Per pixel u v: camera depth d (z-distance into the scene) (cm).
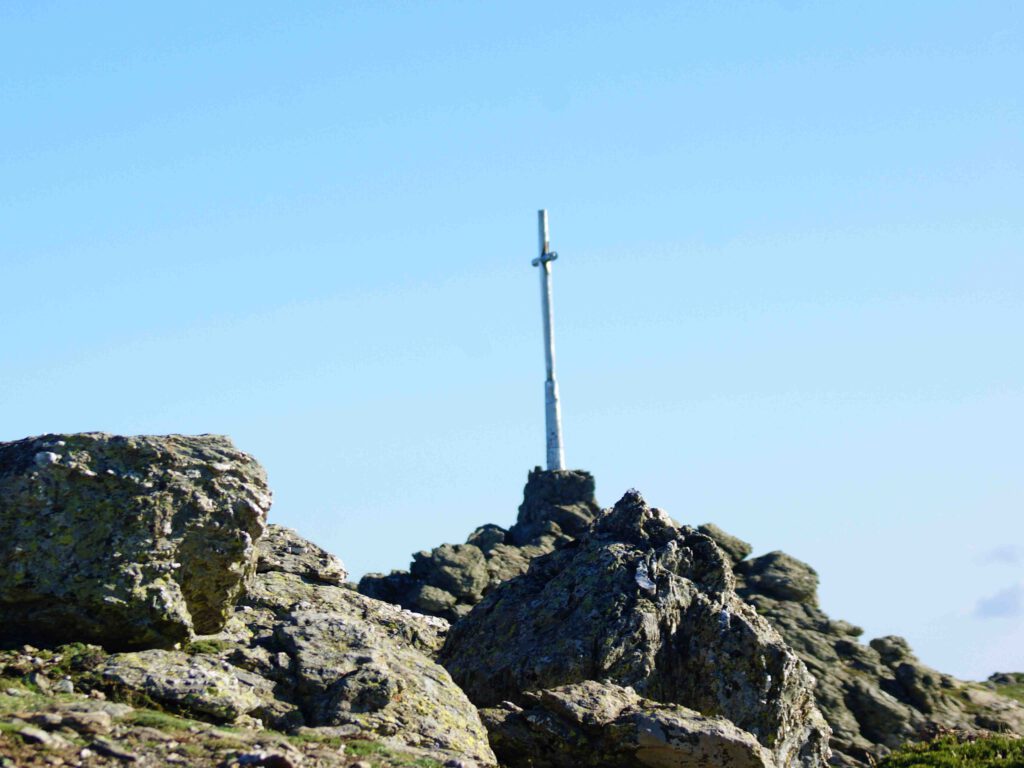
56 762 2180
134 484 3023
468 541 8038
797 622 6875
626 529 4094
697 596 3850
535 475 8562
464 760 2638
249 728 2689
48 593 2875
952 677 6775
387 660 3092
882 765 3325
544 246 9800
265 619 3456
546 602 3869
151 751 2317
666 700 3628
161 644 2970
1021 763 3131
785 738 3659
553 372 9450
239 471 3155
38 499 2950
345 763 2441
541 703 3180
